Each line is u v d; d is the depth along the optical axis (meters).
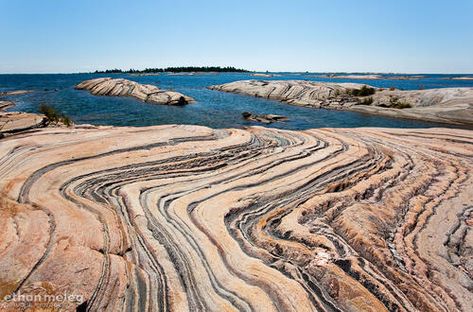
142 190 10.03
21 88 70.25
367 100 41.28
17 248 6.38
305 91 50.16
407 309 5.83
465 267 7.12
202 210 9.16
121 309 5.46
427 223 8.76
